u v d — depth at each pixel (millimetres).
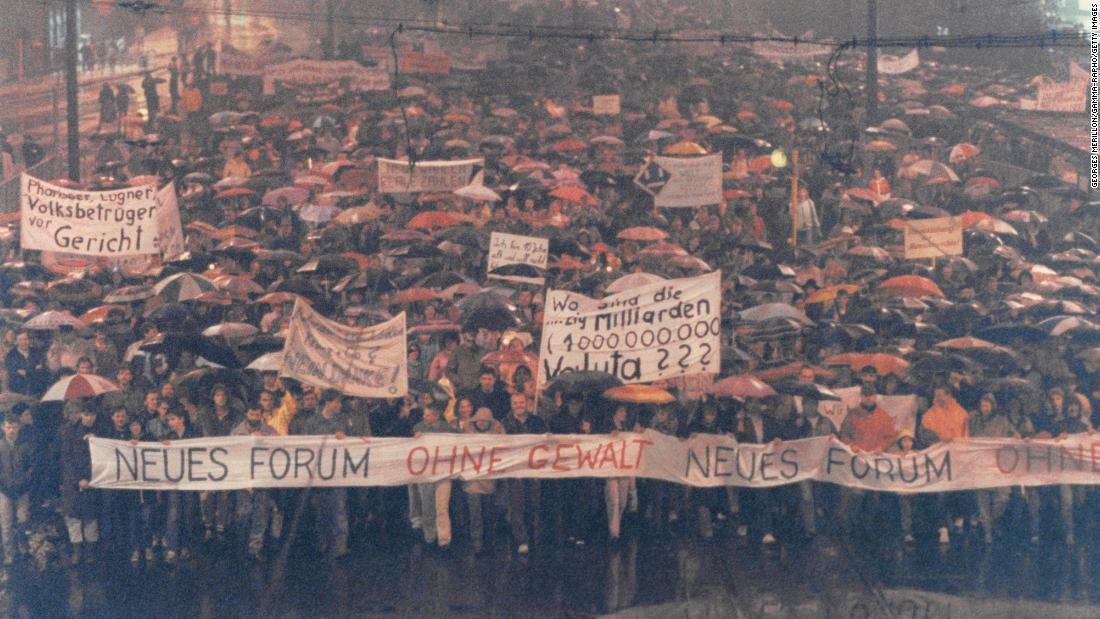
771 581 14250
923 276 21188
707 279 15555
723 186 26297
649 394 15445
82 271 21203
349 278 19750
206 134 32844
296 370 15227
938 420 16000
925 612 13203
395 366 15414
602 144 29141
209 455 15047
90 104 37094
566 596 13664
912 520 16281
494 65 35125
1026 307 19453
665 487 16562
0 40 37281
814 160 28734
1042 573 14617
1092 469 15750
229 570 14656
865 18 39531
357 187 25703
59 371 17781
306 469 15172
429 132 29484
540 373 15578
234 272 20547
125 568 14766
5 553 15141
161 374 17625
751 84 34625
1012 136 31484
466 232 22422
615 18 37812
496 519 16625
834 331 18828
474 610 13211
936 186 27969
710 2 38719
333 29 38875
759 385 15664
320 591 13836
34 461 15391
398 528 16375
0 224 24516
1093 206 26391
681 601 13516
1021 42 38438
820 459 15820
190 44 38719
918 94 35125
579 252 21906
